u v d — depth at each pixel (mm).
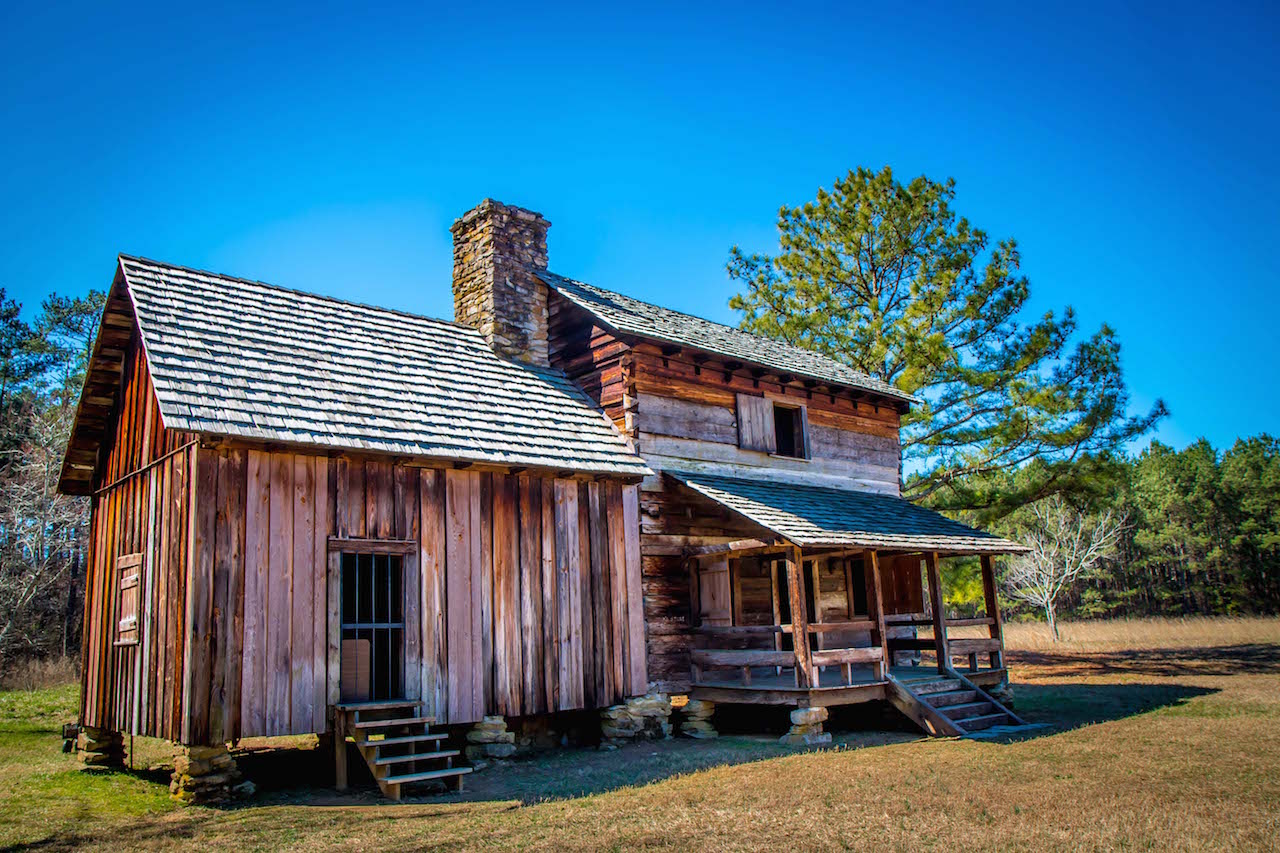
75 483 14891
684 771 11359
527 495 13430
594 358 16531
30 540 27203
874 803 8938
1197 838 7316
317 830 8492
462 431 13070
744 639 16203
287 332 13445
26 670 24094
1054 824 7906
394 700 11375
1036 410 22281
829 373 20172
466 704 12117
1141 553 61812
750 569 17219
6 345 32688
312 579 11086
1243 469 62219
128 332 13391
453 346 15750
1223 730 13422
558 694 13141
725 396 17547
